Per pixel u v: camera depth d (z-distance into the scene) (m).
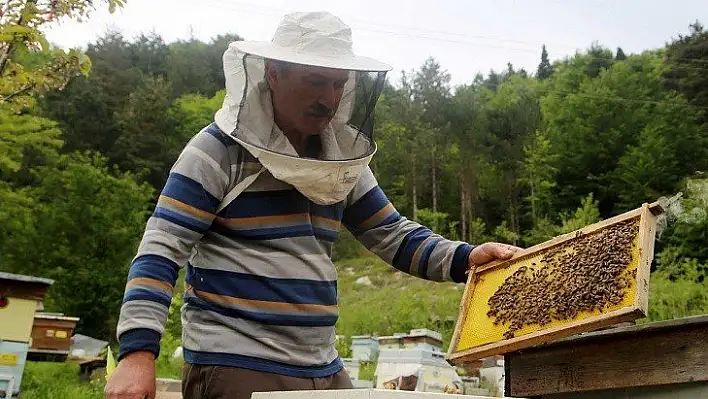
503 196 47.41
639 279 2.16
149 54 73.12
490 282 2.72
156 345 1.94
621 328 2.86
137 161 46.00
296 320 2.17
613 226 2.46
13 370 8.55
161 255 2.04
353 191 2.68
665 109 46.16
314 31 2.22
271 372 2.09
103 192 22.78
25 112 15.51
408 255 2.72
